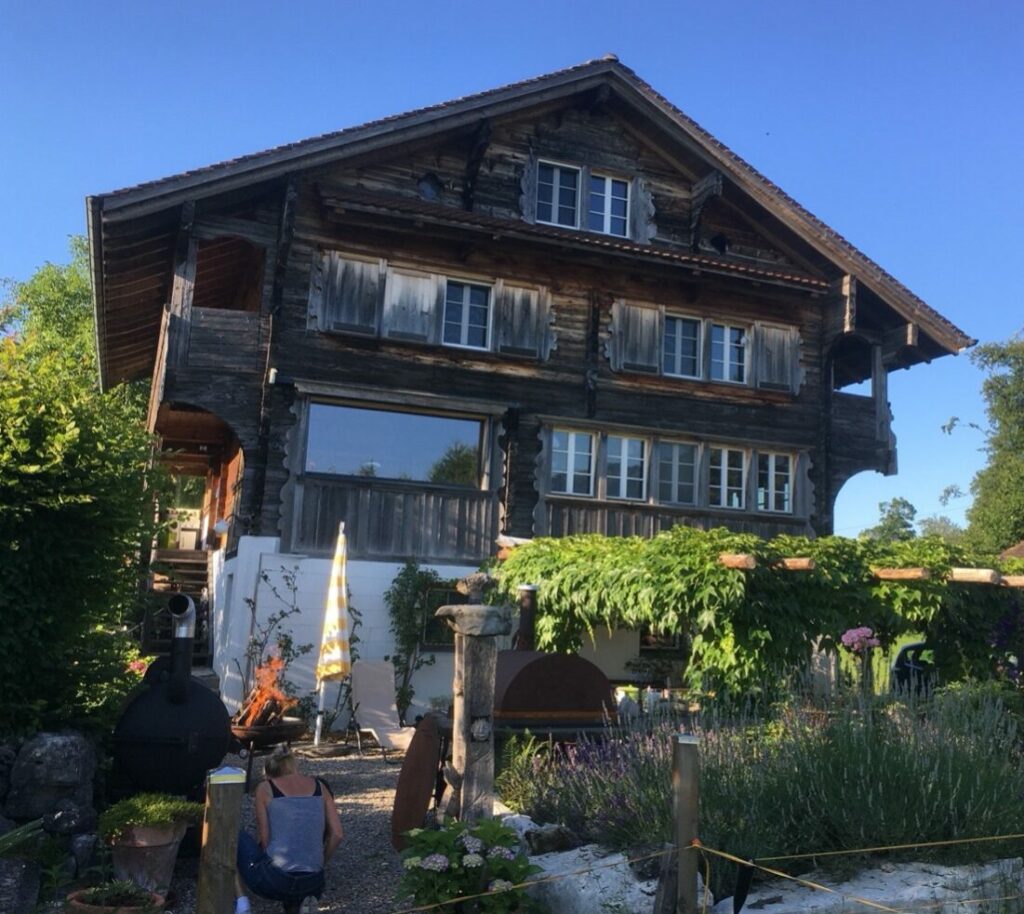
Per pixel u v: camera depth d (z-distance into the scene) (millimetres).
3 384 6082
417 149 14930
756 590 9156
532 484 14828
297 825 5027
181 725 6074
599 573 10211
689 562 9164
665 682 13828
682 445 15969
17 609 5773
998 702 7031
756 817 5109
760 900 4543
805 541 10062
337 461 13883
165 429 18594
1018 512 34844
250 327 13555
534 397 15055
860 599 9805
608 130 16328
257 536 13117
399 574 13578
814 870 5000
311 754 10945
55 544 6059
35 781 5453
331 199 13438
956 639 10891
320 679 11133
